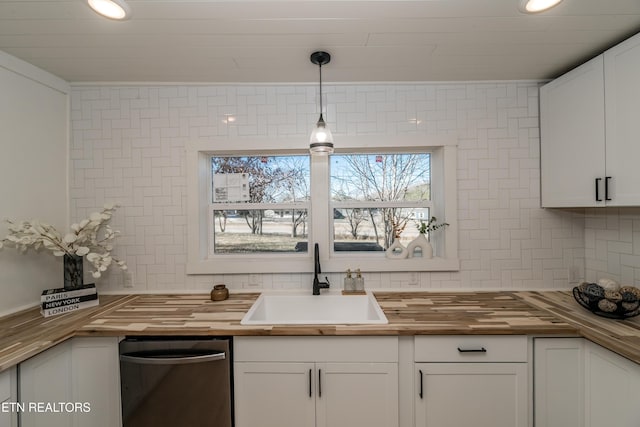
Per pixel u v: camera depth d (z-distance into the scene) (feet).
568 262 6.40
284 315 6.14
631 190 4.45
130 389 4.53
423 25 4.48
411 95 6.46
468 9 4.14
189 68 5.78
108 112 6.42
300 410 4.56
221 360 4.49
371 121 6.47
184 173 6.47
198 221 6.47
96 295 5.72
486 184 6.44
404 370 4.60
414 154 6.91
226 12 4.13
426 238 6.88
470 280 6.48
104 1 3.71
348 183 6.89
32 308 5.59
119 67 5.72
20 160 5.44
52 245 5.54
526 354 4.50
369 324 4.62
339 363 4.53
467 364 4.53
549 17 4.30
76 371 4.65
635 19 4.34
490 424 4.53
